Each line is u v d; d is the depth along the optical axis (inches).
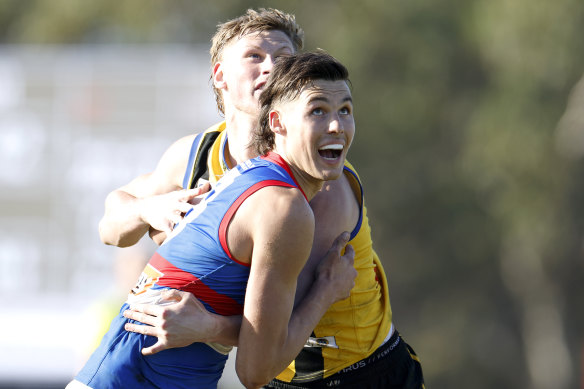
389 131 2625.5
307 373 486.9
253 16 500.7
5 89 1747.0
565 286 2864.2
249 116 492.4
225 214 412.5
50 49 2773.1
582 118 2365.9
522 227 2573.8
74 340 1448.1
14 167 1731.1
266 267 404.2
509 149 2413.9
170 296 414.6
